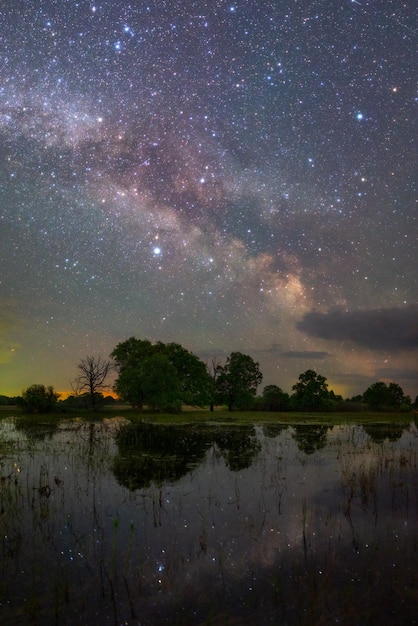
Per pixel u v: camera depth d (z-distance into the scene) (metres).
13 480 14.02
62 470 15.68
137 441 24.00
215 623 6.01
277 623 5.98
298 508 11.00
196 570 7.54
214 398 64.19
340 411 66.62
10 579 7.29
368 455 19.30
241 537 9.02
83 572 7.52
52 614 6.27
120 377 51.47
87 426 32.91
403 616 6.12
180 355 55.22
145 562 7.85
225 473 15.23
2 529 9.45
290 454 19.56
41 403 44.19
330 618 6.08
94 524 9.81
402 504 11.30
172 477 14.56
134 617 6.18
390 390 67.56
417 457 18.52
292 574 7.36
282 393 68.69
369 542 8.75
